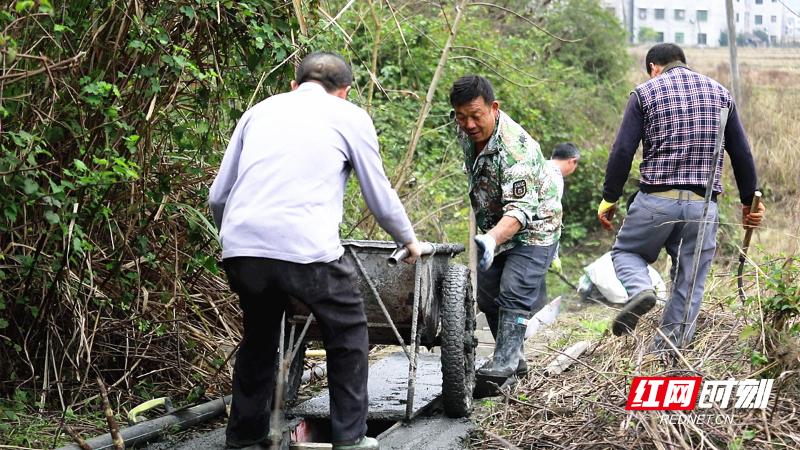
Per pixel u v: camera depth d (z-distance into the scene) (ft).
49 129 12.98
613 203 17.67
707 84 16.83
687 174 16.61
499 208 16.15
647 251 17.19
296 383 14.47
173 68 13.99
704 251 16.71
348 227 21.26
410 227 11.91
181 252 15.46
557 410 13.65
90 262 14.51
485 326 22.58
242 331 16.94
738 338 15.08
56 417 13.73
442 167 28.50
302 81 12.01
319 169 11.18
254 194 11.14
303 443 12.79
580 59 47.57
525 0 47.39
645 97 16.90
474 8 41.73
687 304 15.15
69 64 12.29
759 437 11.65
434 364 17.99
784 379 12.94
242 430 12.26
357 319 11.62
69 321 14.98
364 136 11.43
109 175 13.30
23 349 14.61
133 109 14.33
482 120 15.28
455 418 14.26
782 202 37.42
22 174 12.81
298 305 13.34
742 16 58.75
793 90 45.85
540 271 16.16
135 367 15.33
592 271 23.90
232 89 16.07
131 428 12.67
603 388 13.82
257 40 14.73
